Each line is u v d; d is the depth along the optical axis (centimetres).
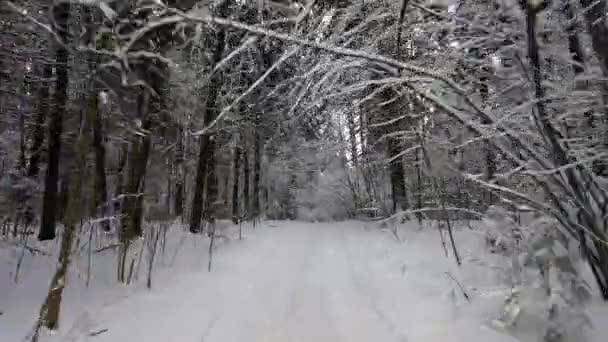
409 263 720
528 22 359
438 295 524
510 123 391
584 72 403
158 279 674
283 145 1806
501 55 424
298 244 1133
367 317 485
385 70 349
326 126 570
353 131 627
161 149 1442
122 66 378
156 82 572
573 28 421
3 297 550
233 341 416
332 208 2411
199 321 468
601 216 369
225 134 1331
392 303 526
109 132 1228
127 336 417
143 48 392
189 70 542
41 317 407
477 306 450
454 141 486
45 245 917
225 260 848
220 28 318
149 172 1539
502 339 359
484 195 610
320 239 1251
